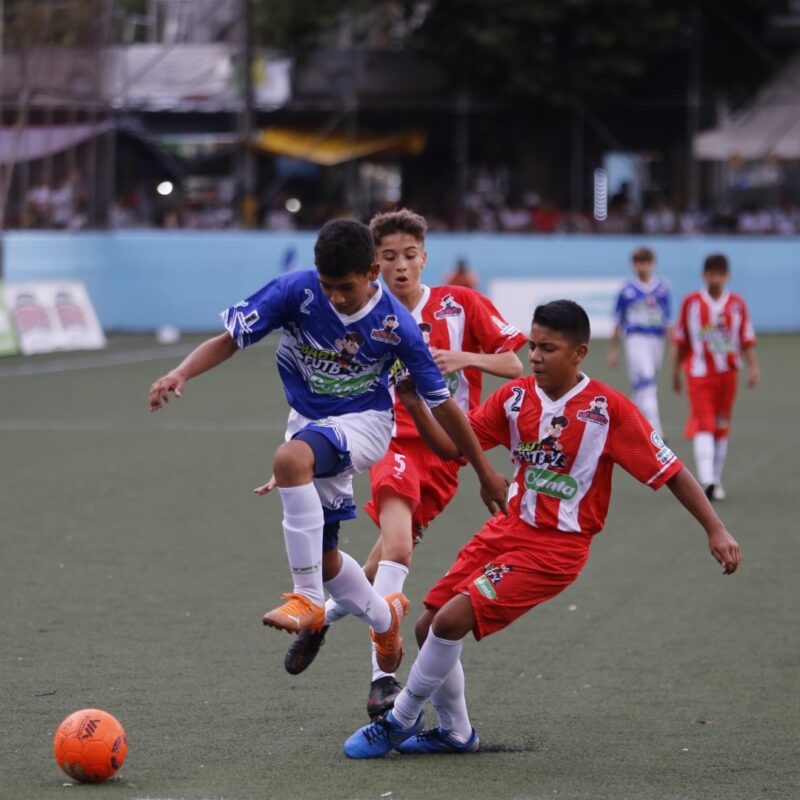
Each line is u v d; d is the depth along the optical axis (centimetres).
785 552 3091
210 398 6097
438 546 3144
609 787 1630
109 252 9569
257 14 10206
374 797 1579
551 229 10162
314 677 2133
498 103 10400
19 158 8981
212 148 10381
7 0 8844
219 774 1666
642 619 2508
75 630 2381
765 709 1972
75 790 1591
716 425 3859
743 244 9700
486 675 2156
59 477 4025
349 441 1723
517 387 1767
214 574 2828
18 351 7975
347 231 1658
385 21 10388
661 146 10381
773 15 10331
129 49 10294
